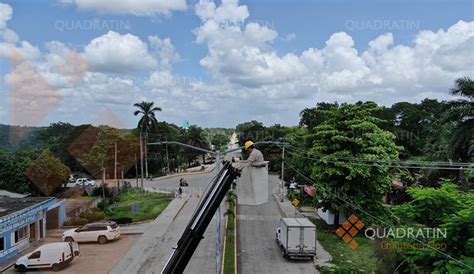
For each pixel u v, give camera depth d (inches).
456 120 1008.9
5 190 1525.6
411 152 2130.9
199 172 3120.1
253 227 1333.7
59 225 1286.9
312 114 2043.6
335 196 1168.2
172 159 3157.0
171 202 1747.0
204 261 949.8
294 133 2159.2
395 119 2372.0
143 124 2426.2
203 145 3307.1
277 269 917.2
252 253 1043.3
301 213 1547.7
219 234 814.5
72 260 943.0
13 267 913.5
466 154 1006.4
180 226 1318.9
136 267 909.8
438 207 592.1
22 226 1039.6
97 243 1115.9
